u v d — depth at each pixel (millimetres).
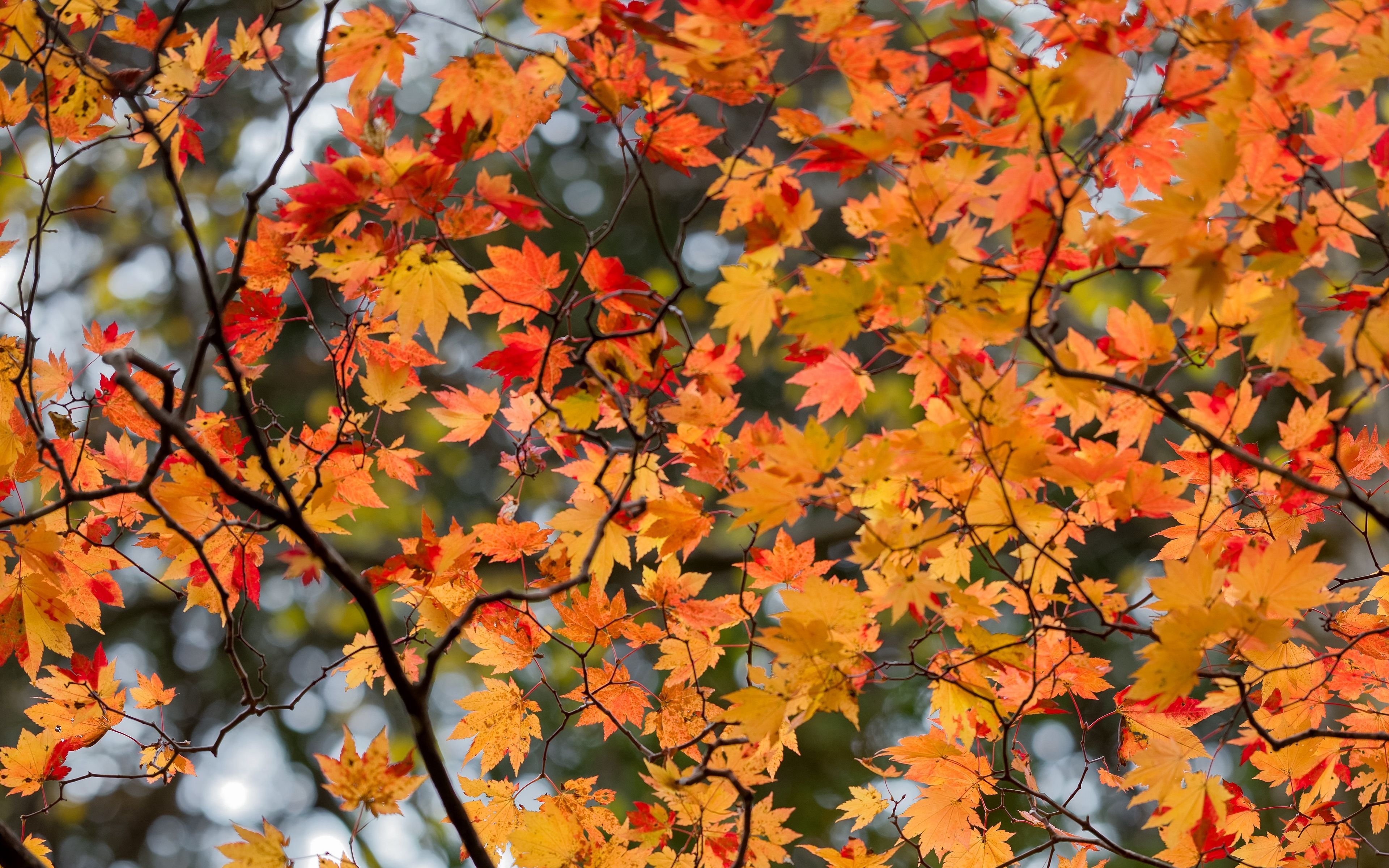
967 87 3113
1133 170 3215
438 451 7082
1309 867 3355
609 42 3148
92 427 3729
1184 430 5402
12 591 3334
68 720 3344
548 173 7441
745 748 3273
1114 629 3174
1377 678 3326
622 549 3320
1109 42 3094
